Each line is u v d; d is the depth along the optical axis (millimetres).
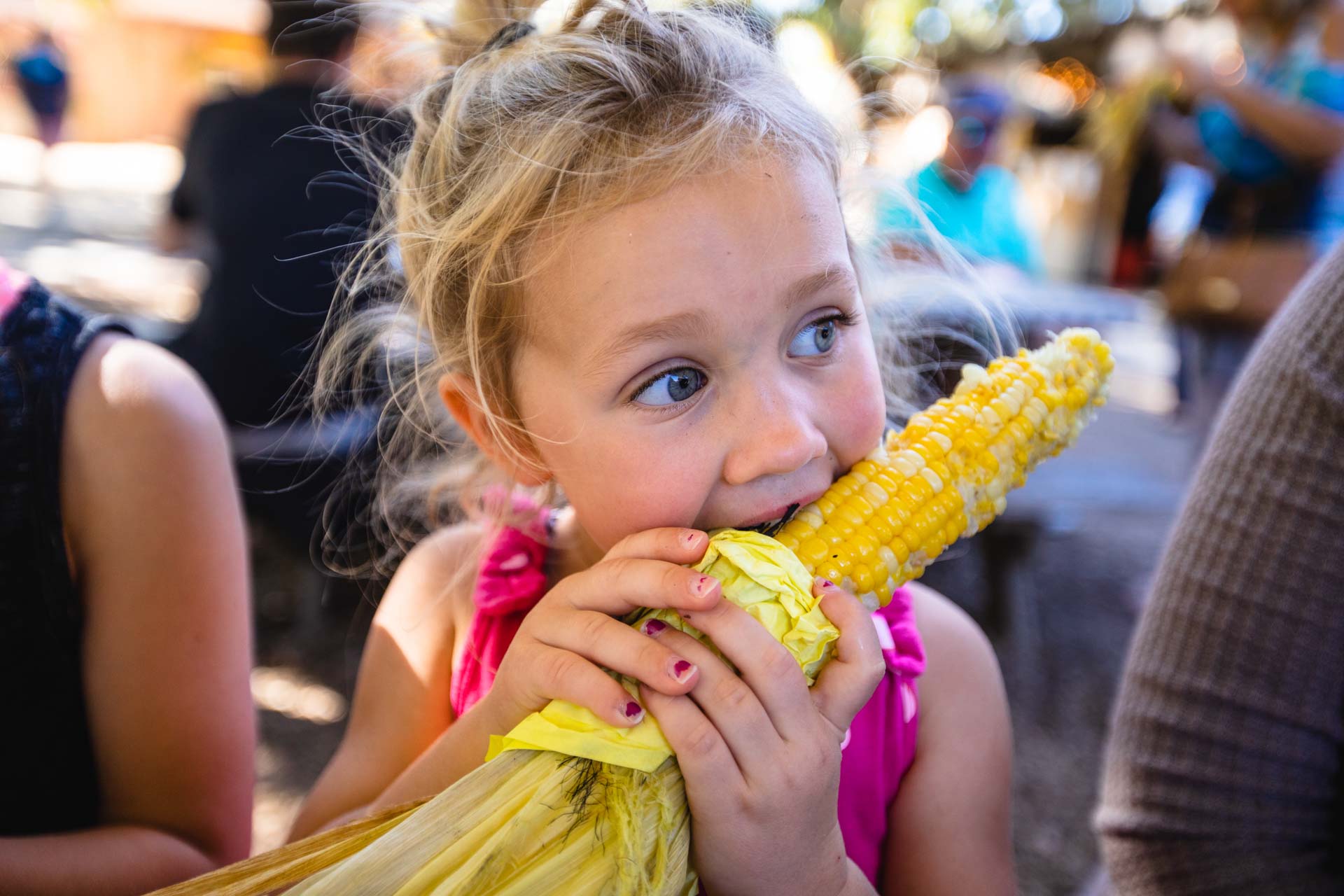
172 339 3846
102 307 7496
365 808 1330
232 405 3365
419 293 1327
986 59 11203
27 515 1277
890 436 1234
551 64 1151
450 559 1533
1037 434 1254
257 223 3279
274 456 3152
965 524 1189
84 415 1314
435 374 1421
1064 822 3102
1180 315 4773
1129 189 7988
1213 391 4762
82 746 1374
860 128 1564
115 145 25469
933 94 4785
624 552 1010
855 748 1240
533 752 945
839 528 1098
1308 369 1171
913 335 1865
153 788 1362
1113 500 4098
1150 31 8523
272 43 3455
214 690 1395
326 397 1783
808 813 935
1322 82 4051
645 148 1018
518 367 1147
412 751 1456
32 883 1195
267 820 2924
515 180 1079
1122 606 4699
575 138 1053
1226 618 1200
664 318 990
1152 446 6398
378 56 1710
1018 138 9000
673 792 939
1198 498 1279
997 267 4551
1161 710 1245
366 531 2828
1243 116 4234
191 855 1356
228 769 1415
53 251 10328
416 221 1321
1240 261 4453
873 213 1602
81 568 1343
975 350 2682
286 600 4262
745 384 1026
